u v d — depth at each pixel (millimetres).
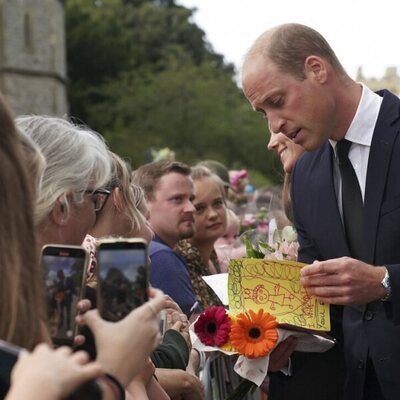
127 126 55375
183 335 3684
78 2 60156
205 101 52250
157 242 4973
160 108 52469
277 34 3676
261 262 3574
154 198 5238
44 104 45938
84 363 1770
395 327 3604
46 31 46156
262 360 3574
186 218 5223
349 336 3773
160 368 3516
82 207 2814
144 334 2107
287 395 4027
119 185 3586
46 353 1736
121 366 2064
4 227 1908
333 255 3793
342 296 3420
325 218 3814
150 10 70500
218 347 3602
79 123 4004
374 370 3713
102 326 2109
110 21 60844
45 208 2703
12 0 44812
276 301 3568
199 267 5383
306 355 4008
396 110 3715
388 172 3641
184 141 51656
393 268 3455
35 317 1945
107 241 2197
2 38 44656
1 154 1930
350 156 3758
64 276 2215
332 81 3664
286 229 4207
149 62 66250
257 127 51125
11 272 1897
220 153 50781
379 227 3623
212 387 4434
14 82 44844
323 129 3672
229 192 8938
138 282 2182
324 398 3984
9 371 1797
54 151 2791
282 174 5738
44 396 1673
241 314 3520
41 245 2727
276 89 3619
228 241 6902
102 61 59438
